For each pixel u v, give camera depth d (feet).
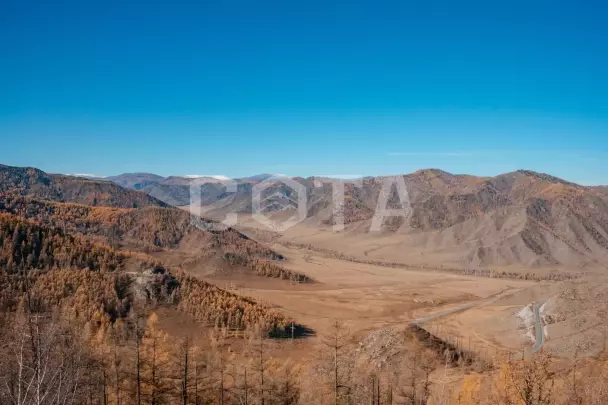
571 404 174.40
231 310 496.64
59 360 99.25
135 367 213.66
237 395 236.63
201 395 231.09
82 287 431.84
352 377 233.35
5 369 91.86
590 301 577.43
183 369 217.56
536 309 609.01
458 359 433.48
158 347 264.93
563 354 440.04
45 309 373.81
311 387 235.20
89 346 225.76
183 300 485.97
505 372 134.21
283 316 548.72
